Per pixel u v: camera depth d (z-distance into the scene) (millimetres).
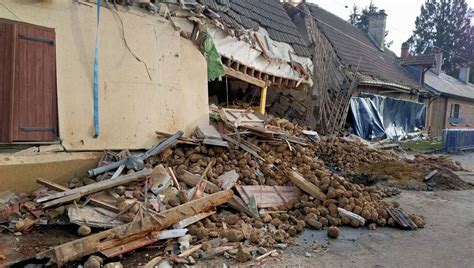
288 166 7711
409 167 10383
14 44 5234
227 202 6031
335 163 10469
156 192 5531
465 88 32188
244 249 4559
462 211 7246
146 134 6797
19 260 3906
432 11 61250
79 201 5082
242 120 8672
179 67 7535
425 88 23562
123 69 6535
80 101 5930
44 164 5410
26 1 5457
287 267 4406
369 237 5641
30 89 5383
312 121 14016
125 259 4266
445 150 16891
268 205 6250
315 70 14242
